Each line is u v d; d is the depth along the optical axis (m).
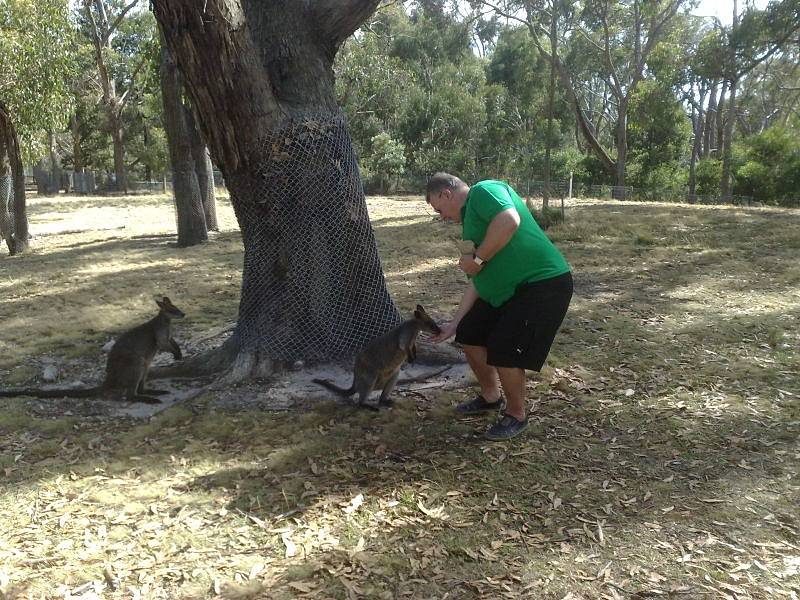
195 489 3.80
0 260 14.22
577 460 3.98
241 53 4.84
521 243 3.91
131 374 5.34
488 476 3.81
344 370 5.68
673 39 36.53
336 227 5.64
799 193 30.09
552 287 3.93
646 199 29.92
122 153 43.66
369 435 4.44
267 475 3.93
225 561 3.10
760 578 2.84
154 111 42.34
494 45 48.38
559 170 43.22
